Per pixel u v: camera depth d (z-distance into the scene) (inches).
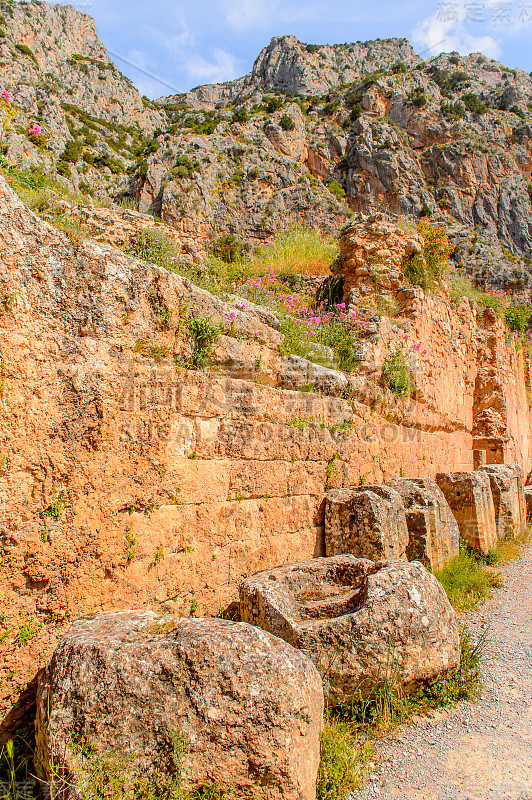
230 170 1547.7
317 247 631.8
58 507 122.0
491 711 149.9
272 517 205.9
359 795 114.9
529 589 283.9
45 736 97.0
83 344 131.3
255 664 102.9
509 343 651.5
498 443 567.2
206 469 172.6
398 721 141.0
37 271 121.6
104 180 1300.4
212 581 173.2
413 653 146.2
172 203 1290.6
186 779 94.1
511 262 1635.1
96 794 90.5
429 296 414.6
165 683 98.8
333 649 144.2
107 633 108.9
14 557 113.1
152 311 154.3
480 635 212.5
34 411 118.3
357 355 301.4
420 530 259.0
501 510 408.8
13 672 112.4
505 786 116.6
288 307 310.7
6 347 113.4
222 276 346.0
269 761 97.9
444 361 455.5
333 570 187.8
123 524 139.9
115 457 137.6
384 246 394.6
